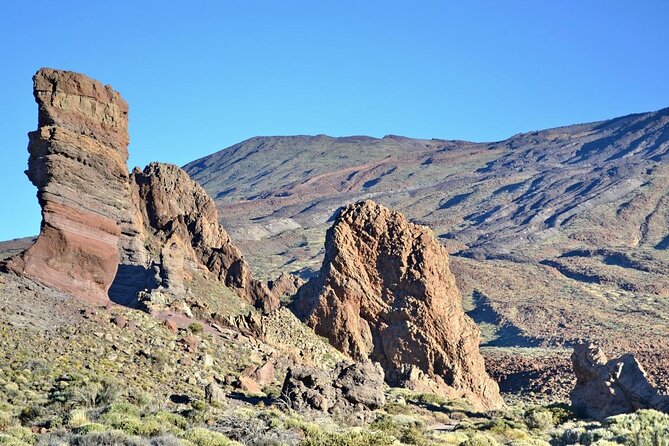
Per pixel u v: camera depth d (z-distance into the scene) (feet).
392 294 297.94
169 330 209.87
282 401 173.78
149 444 126.11
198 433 134.92
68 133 215.51
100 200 217.97
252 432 142.72
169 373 186.39
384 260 302.66
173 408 161.58
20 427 132.87
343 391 183.01
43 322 189.16
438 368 286.87
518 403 322.96
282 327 265.75
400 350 286.46
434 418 207.31
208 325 231.30
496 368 417.08
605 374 218.18
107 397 156.04
